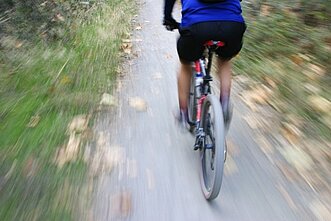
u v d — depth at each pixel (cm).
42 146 373
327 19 617
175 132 422
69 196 316
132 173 354
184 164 370
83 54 591
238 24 317
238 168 361
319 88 477
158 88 529
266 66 550
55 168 345
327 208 310
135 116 453
